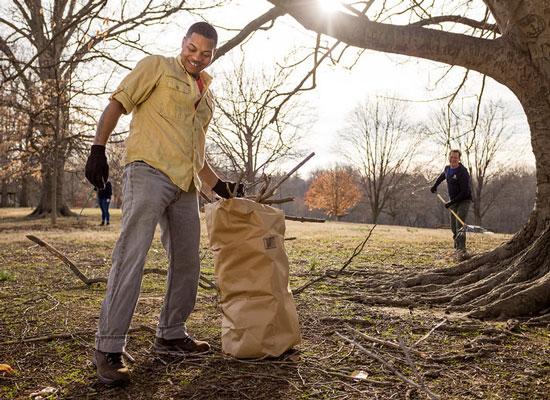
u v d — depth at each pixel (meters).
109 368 2.98
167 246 3.50
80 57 6.88
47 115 17.88
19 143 19.33
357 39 4.72
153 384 3.02
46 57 14.48
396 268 7.79
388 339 3.89
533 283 4.61
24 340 3.76
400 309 4.98
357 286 6.14
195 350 3.55
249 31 6.22
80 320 4.42
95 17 6.23
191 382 3.04
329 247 11.57
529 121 5.25
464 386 2.98
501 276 5.10
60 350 3.61
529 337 3.90
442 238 15.06
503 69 5.00
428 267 7.84
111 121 3.13
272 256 3.38
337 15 4.65
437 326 3.93
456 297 5.08
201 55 3.30
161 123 3.23
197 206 3.52
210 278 6.89
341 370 3.23
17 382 3.04
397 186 57.03
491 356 3.50
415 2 6.56
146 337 3.91
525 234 5.50
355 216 76.62
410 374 3.18
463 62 4.93
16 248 10.96
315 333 4.05
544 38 4.86
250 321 3.34
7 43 9.13
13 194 58.84
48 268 7.83
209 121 3.63
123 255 3.11
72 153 24.05
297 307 4.93
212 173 3.68
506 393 2.88
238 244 3.38
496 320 4.43
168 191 3.23
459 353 3.54
